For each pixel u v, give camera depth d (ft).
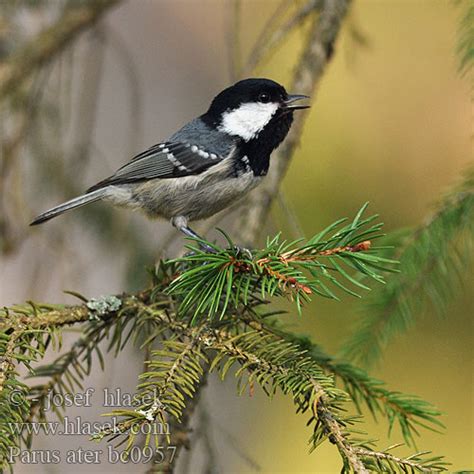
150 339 18.07
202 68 51.39
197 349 16.92
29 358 15.98
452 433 30.96
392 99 37.17
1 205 33.35
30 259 40.50
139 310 19.03
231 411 36.83
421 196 35.35
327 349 30.17
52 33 34.22
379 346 23.12
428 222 23.20
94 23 34.76
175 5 50.93
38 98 34.27
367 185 35.55
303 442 36.37
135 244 35.88
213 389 36.09
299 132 28.45
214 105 29.07
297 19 28.50
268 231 34.81
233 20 29.12
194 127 29.04
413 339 30.91
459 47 21.71
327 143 36.47
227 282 17.88
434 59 37.19
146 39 50.52
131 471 36.11
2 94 33.68
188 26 51.19
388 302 23.24
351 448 14.38
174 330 18.25
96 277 38.65
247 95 27.96
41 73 35.37
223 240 39.19
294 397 15.80
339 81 37.73
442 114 36.55
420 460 14.10
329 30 28.84
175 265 20.61
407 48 37.60
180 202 29.19
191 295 17.85
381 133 36.76
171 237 25.82
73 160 35.99
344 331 30.25
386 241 23.34
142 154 29.35
